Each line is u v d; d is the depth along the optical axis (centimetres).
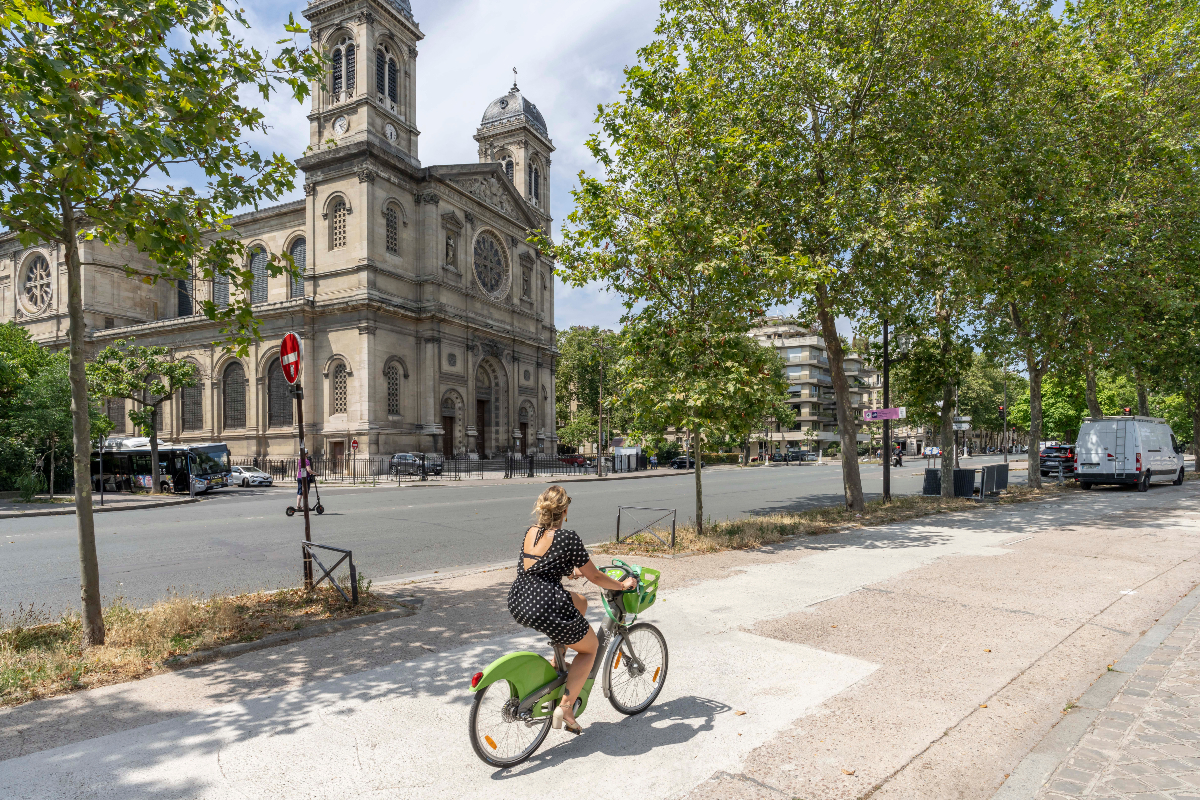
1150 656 548
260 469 4259
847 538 1166
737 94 1459
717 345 1159
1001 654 552
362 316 4212
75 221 636
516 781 353
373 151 4259
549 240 1234
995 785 347
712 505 1977
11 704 457
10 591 883
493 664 362
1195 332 2344
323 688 482
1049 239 1559
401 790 343
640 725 420
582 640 389
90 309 5391
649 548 1051
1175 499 1853
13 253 5800
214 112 688
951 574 852
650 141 1208
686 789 343
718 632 605
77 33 612
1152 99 1745
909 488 2705
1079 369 2358
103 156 585
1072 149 1748
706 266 1105
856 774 357
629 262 1202
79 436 601
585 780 353
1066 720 427
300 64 746
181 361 3219
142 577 959
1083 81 1636
